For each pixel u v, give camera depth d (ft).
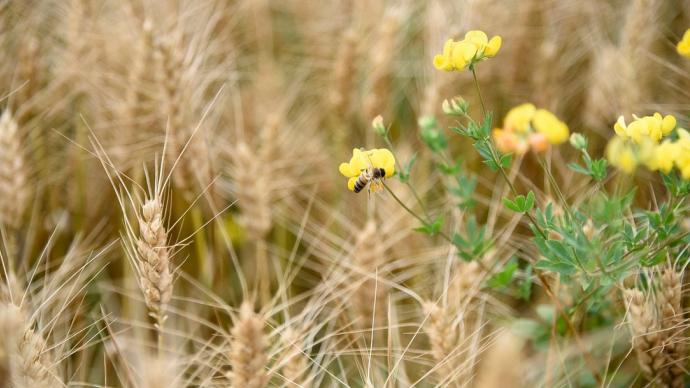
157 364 2.32
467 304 2.57
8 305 2.31
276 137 2.88
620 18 3.22
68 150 2.94
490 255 2.60
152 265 2.35
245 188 2.72
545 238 2.38
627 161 2.27
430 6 3.13
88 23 2.97
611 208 2.32
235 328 2.30
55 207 2.91
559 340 2.57
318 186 3.03
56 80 2.94
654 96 3.00
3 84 2.91
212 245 2.83
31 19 2.99
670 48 3.07
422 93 3.14
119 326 2.75
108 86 2.97
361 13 3.18
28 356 2.32
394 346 2.60
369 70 3.05
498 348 2.02
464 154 3.04
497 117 3.14
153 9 2.94
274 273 2.90
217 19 3.00
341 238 2.94
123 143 2.84
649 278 2.43
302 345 2.51
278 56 3.36
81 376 2.60
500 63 3.12
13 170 2.65
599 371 2.55
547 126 2.46
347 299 2.62
